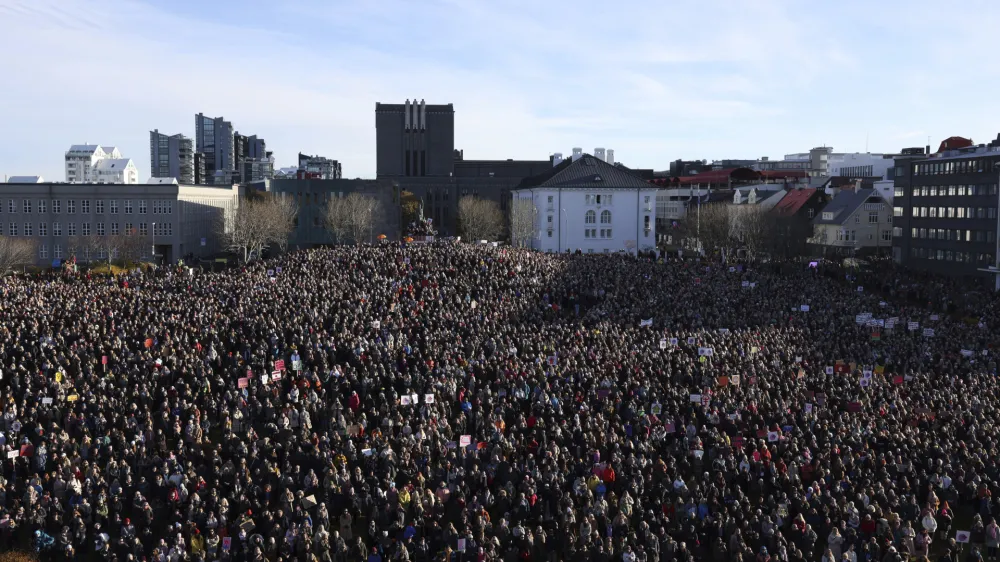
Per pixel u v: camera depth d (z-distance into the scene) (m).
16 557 33.69
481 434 44.19
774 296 84.19
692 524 34.91
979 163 120.50
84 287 77.38
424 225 149.88
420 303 72.19
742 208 165.38
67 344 57.12
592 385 50.00
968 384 54.75
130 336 59.03
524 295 80.81
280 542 34.06
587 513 35.28
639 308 75.56
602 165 171.88
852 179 192.00
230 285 77.06
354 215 164.88
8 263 114.56
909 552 33.00
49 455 39.69
